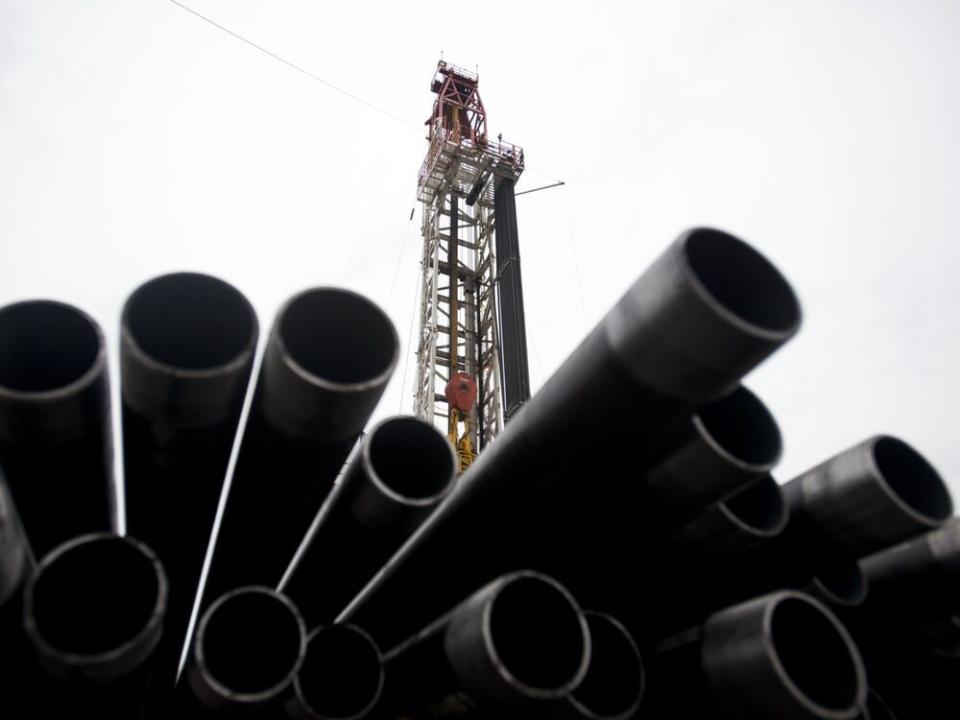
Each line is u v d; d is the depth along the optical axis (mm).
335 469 3932
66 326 3074
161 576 2697
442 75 37188
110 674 2689
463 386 25953
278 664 3172
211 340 3299
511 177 31031
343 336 3338
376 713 4875
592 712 3129
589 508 4148
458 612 3412
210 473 3812
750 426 3861
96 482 3688
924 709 5855
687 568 4555
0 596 2605
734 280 3221
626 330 3242
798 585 4617
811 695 3236
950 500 4000
